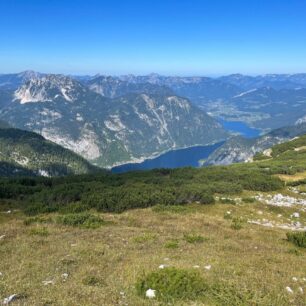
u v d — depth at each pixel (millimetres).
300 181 67250
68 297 13289
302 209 48125
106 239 25500
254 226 35750
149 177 67250
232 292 13977
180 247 23562
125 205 42062
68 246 23125
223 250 23578
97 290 14219
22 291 14180
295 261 21594
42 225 31203
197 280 14492
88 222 31328
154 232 28891
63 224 31656
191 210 41812
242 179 63844
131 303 12898
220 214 42719
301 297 14609
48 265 18562
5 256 20766
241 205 47406
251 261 20422
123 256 20734
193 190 47906
